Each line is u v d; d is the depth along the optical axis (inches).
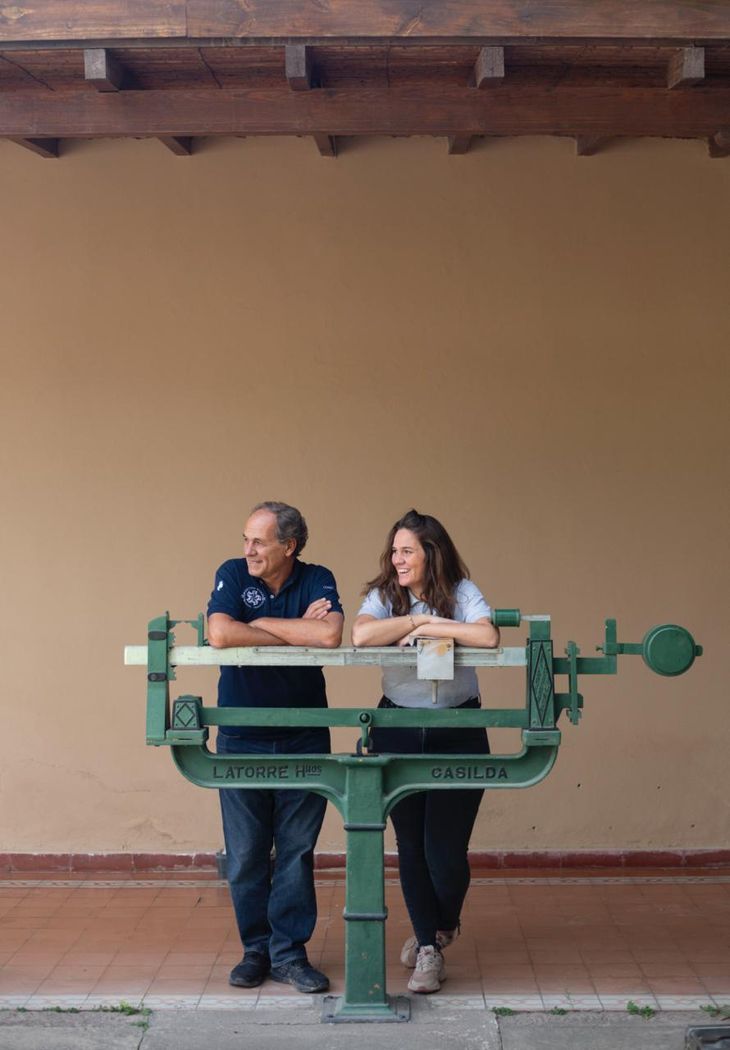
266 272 267.9
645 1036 185.3
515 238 267.9
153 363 268.5
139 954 219.6
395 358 268.1
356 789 190.9
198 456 268.7
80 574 269.3
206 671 270.4
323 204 267.7
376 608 198.8
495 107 219.3
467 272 267.9
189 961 215.9
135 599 269.0
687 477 269.4
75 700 269.0
